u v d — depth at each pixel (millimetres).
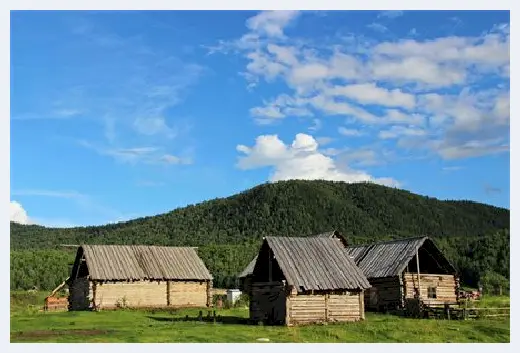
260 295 42156
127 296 57875
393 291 53469
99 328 37188
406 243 56031
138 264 60250
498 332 37438
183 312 55500
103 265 58188
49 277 114750
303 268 40562
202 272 62656
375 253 58094
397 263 53938
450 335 35969
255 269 43156
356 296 41469
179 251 64438
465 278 116688
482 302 56156
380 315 49750
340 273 41312
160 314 52188
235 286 108812
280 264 40156
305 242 43031
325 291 40438
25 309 61938
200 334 33875
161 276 59688
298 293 39750
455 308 45469
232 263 128375
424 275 54812
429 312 46312
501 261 115750
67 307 63562
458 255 130000
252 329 36781
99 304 56406
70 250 166875
